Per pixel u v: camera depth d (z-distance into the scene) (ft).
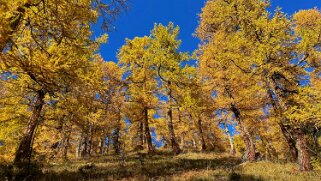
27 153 35.91
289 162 43.68
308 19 50.52
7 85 32.78
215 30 60.29
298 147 37.27
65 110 41.93
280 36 37.88
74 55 22.70
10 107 39.83
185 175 33.01
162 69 64.64
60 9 21.13
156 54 63.93
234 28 54.49
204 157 59.88
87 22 23.91
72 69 19.92
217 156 63.05
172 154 66.69
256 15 43.47
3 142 46.21
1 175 25.89
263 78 41.04
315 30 36.73
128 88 61.72
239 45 41.81
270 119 46.32
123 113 69.00
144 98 61.82
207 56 49.21
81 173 33.96
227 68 47.55
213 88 50.70
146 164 45.29
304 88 33.91
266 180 30.27
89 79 21.31
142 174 34.04
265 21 39.22
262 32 40.96
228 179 30.42
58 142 59.93
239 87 47.70
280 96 40.78
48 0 20.56
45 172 32.96
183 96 56.90
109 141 100.17
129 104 65.36
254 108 51.93
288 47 38.29
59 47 23.24
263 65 37.73
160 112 80.23
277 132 70.85
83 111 40.78
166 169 39.11
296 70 39.55
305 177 31.04
